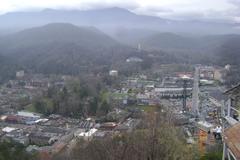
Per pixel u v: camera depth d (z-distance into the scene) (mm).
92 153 14445
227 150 9922
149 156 13430
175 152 13820
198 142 23000
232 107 12156
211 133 26875
